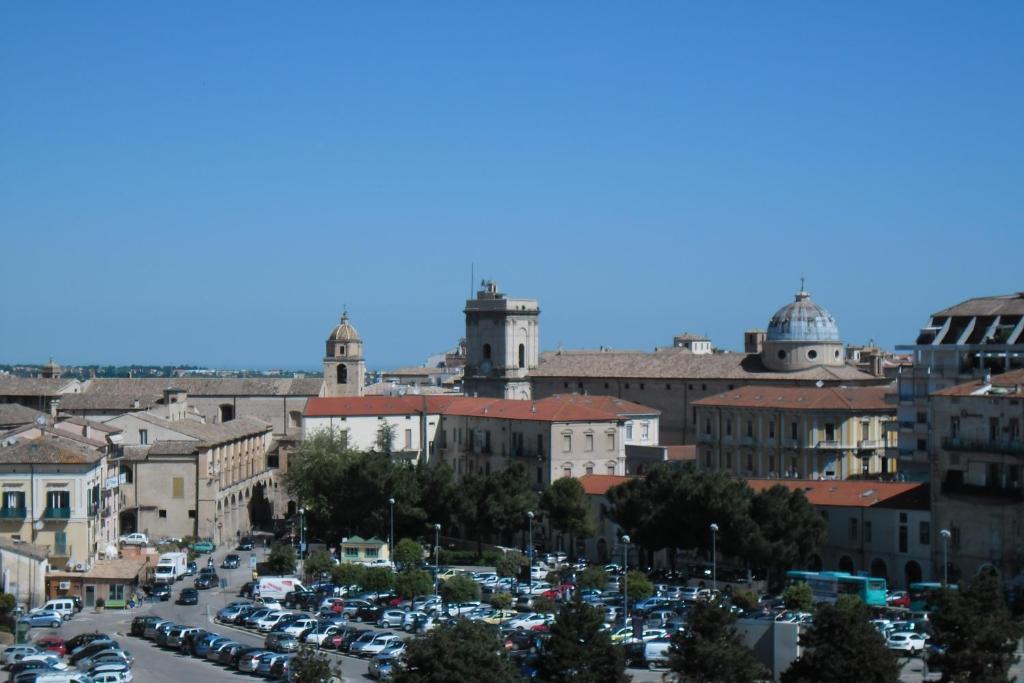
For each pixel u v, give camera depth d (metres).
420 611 165.00
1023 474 170.12
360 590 183.75
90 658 135.12
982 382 184.38
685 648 112.31
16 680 121.06
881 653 108.94
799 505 183.00
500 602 166.50
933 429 180.38
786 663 118.00
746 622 119.81
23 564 176.75
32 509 186.00
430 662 108.44
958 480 177.38
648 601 166.00
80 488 186.88
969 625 113.56
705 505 185.00
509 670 111.94
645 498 193.75
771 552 178.50
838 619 109.69
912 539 182.62
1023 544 169.75
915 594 166.62
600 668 112.88
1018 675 127.50
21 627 151.50
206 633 149.25
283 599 182.12
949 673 114.56
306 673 116.12
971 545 175.25
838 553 190.62
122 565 188.62
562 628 113.44
